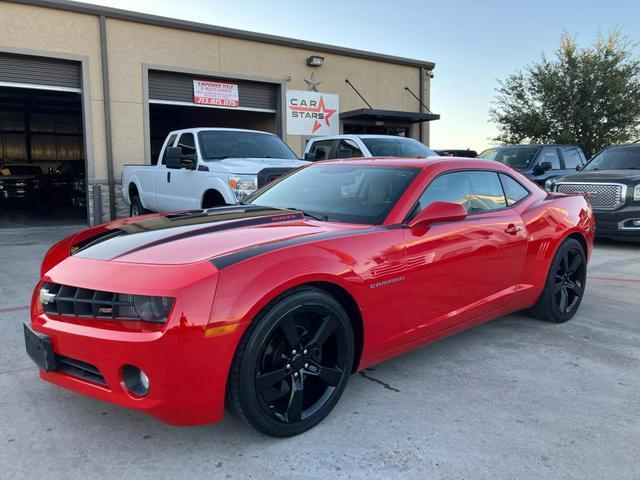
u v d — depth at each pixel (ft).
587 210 16.24
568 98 75.36
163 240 9.32
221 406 7.99
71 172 57.57
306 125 51.13
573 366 12.07
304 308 8.71
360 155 31.63
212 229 9.89
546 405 10.10
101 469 7.93
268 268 8.32
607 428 9.23
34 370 11.57
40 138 84.74
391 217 10.73
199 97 45.09
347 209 11.44
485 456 8.30
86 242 10.20
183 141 28.09
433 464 8.08
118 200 40.86
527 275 13.85
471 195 12.68
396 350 10.65
